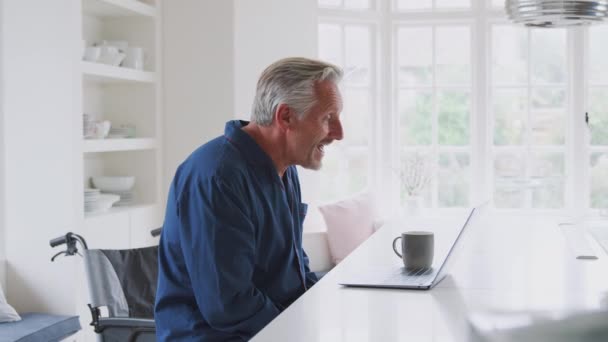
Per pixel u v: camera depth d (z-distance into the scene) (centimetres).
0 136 421
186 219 187
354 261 233
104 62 455
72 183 413
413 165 576
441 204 590
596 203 577
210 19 498
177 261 195
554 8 273
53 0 412
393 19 583
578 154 572
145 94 501
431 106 587
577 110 570
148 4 499
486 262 235
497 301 178
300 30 539
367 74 588
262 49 515
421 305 174
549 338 112
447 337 146
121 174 508
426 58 586
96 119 499
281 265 201
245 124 211
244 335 184
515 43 579
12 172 421
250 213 190
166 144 509
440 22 579
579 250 255
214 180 184
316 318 162
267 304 186
